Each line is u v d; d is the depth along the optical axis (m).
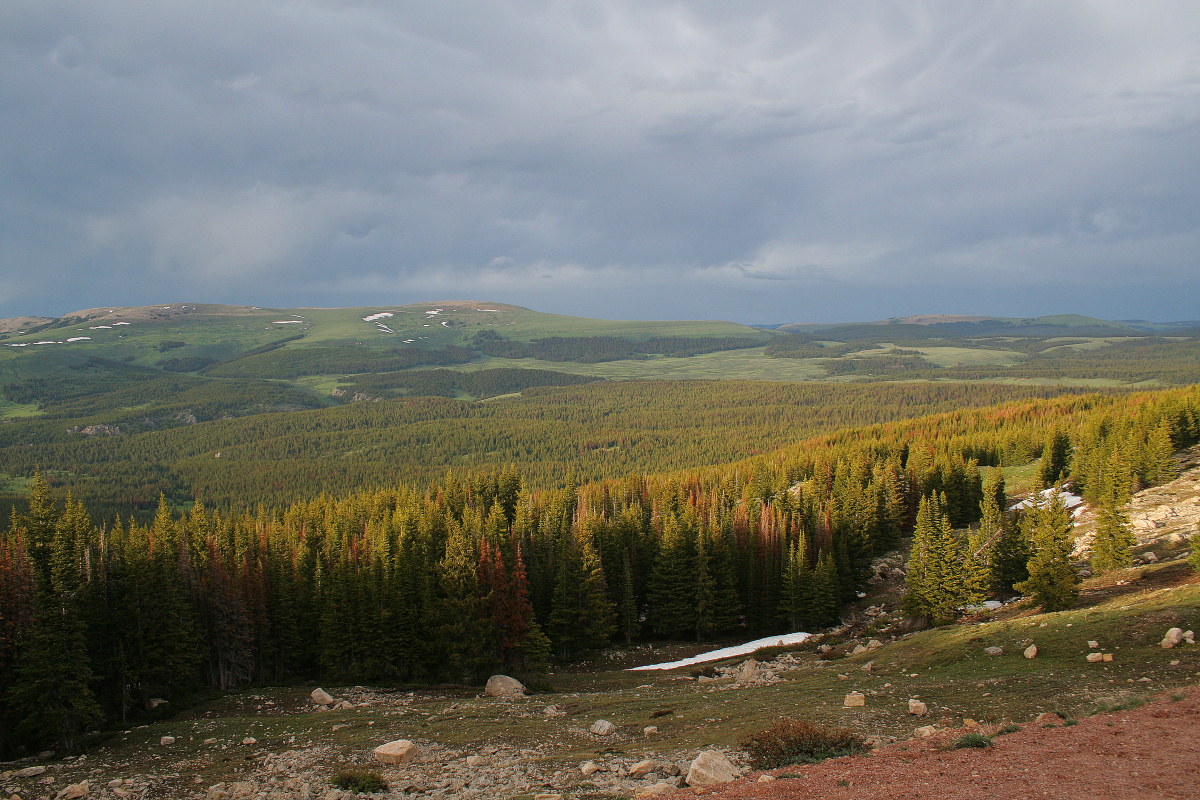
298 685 69.38
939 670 47.62
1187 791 21.48
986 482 134.12
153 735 50.25
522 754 38.44
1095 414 155.75
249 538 94.06
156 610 61.75
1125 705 31.42
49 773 42.28
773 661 69.06
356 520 122.62
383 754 38.47
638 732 41.66
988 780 24.20
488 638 68.81
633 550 98.38
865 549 102.44
